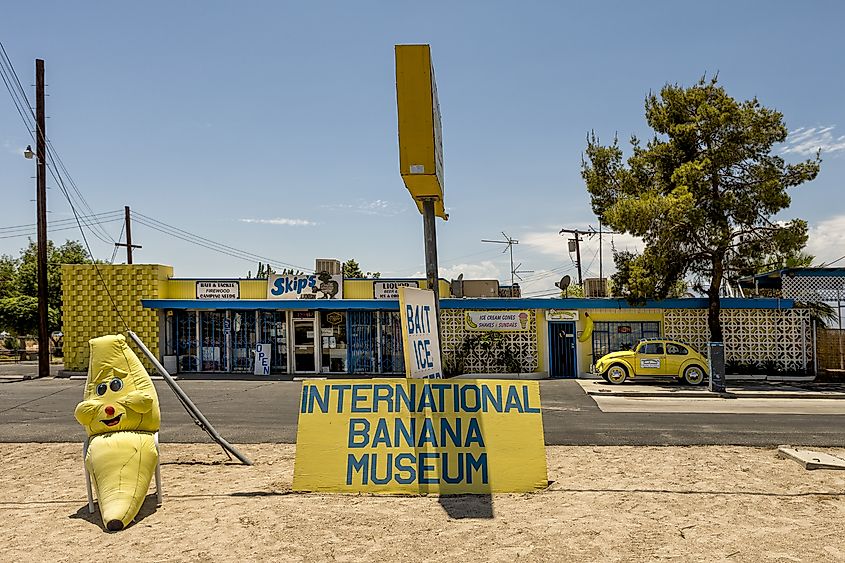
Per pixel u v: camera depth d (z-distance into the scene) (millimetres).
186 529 7703
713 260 26266
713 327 26516
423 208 10508
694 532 7410
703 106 25812
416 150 9164
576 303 27516
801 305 26750
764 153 25875
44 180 29266
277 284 28812
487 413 9648
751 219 25703
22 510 8750
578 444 12977
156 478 8883
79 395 21469
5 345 48125
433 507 8477
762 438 13547
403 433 9555
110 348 9227
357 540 7219
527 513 8156
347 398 9789
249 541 7234
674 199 24359
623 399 20453
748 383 24984
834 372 25922
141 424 9016
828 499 8812
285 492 9383
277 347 29453
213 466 11359
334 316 29375
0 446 13219
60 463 11750
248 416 16938
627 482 9805
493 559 6625
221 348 29547
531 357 27734
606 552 6789
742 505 8516
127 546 7176
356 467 9406
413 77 9211
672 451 12250
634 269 26203
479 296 31422
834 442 13070
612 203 28156
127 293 28938
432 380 9781
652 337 27531
